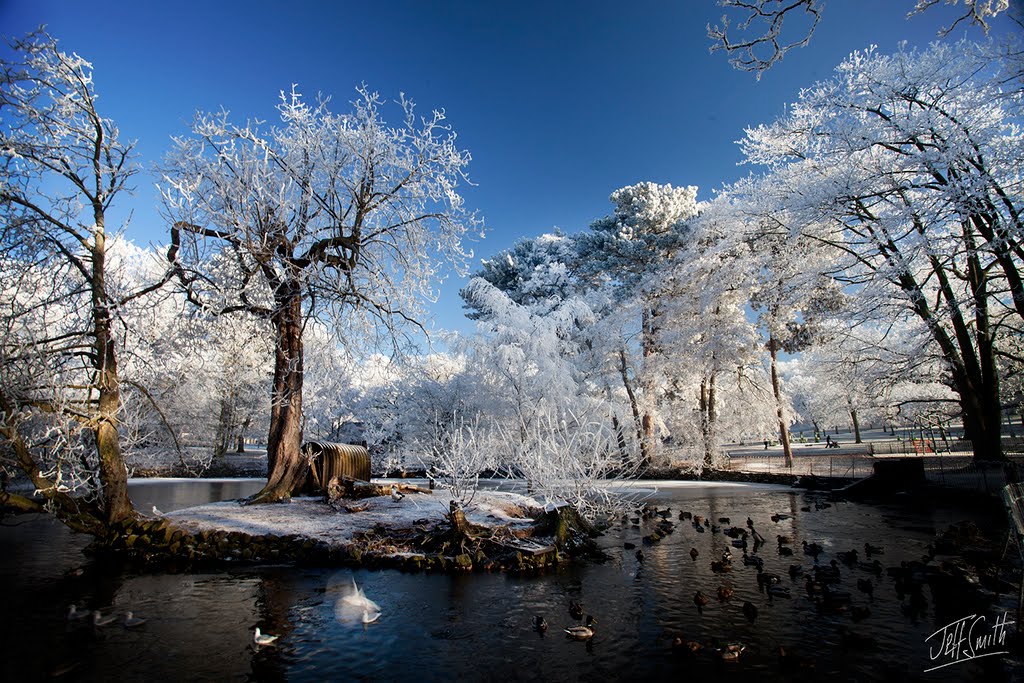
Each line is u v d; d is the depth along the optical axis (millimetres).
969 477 19281
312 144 15688
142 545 11320
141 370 13578
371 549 11070
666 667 5766
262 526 12305
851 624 6836
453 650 6426
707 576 9398
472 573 10086
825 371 29844
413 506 14383
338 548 11062
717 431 35156
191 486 31156
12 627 7285
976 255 18203
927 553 10633
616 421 27672
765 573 9102
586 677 5609
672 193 36219
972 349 20188
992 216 17328
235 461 40719
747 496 22188
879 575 9031
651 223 35594
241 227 13383
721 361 32844
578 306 26922
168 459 35406
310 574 10102
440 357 33719
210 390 36094
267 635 6938
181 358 16359
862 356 25281
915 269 20234
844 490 21859
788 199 22609
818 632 6609
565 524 11852
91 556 11406
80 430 10773
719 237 32969
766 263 27562
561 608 7930
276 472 15719
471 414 25531
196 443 43094
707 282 33156
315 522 12781
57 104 11742
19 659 6223
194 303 14555
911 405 28125
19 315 10641
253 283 14469
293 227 15484
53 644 6691
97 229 11680
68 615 7805
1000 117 18406
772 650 6121
